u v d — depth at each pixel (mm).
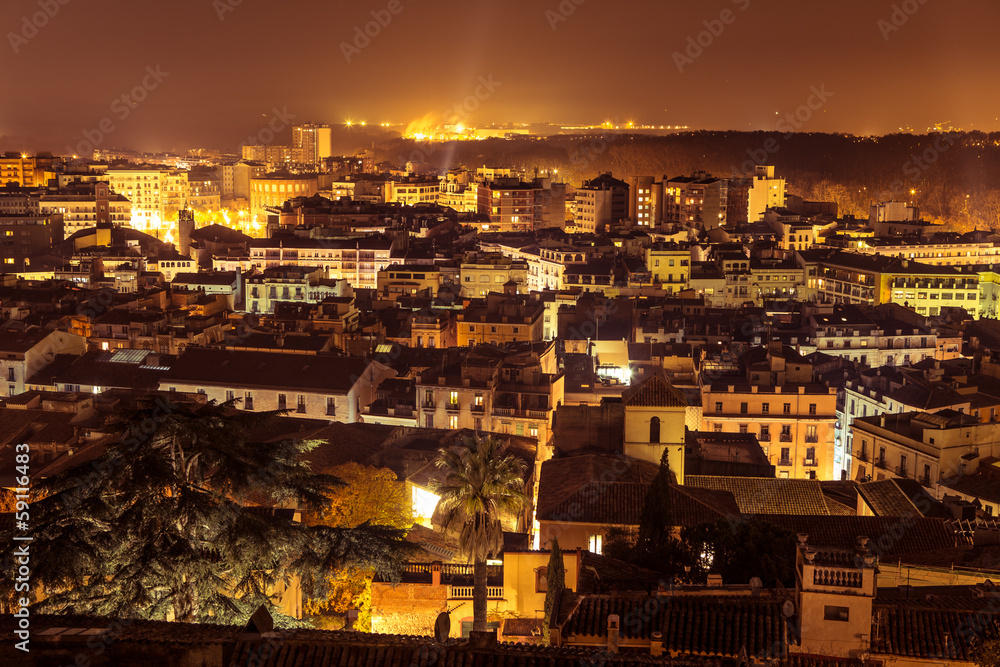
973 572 65125
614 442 107250
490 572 80312
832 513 95062
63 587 49688
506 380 157125
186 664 42344
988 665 48469
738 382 158125
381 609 76688
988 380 162875
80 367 175125
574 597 54688
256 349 182875
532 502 110688
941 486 119500
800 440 154750
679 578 63656
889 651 50156
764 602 51125
